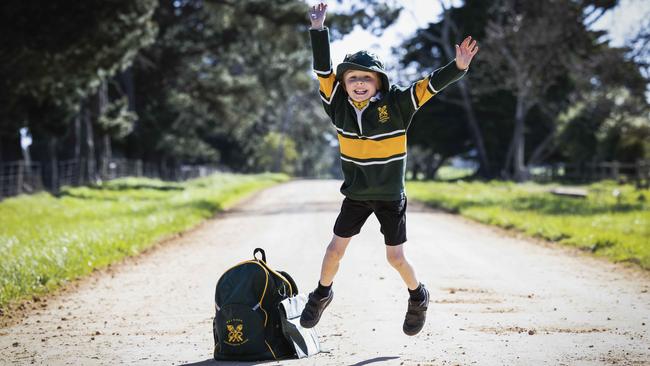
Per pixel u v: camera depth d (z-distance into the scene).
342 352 8.85
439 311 11.35
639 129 71.69
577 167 79.12
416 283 8.27
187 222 27.97
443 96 91.44
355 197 7.92
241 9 67.88
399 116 7.59
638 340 9.21
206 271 16.36
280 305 8.66
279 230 25.97
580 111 79.12
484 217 29.30
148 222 25.92
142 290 14.01
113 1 39.03
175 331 10.37
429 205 39.91
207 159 130.25
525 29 70.81
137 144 88.12
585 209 31.64
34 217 30.08
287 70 88.00
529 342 9.16
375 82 7.59
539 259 17.89
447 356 8.49
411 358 8.44
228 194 48.75
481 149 91.00
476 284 14.07
